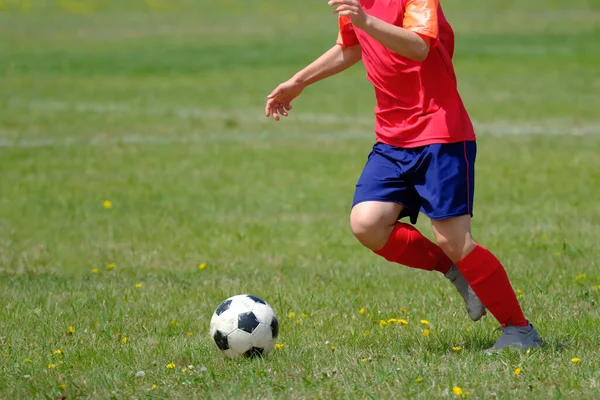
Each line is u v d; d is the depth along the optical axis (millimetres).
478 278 17188
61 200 37438
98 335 19922
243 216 34594
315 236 31156
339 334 19391
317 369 16531
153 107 66812
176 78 83562
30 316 21500
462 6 153250
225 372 16641
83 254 28969
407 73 16812
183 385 15875
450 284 24047
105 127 58094
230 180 41844
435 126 16812
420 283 24281
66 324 20844
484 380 15531
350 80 81125
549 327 19422
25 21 135375
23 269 27266
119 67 90938
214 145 51562
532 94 70125
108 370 17047
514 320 17672
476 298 18062
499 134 53719
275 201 37219
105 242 30562
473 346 18062
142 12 147625
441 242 17141
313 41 111375
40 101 69562
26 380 16594
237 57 97625
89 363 17641
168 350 18375
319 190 39406
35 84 79375
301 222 33406
